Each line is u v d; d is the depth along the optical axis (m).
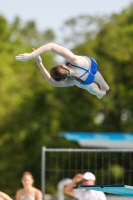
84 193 32.19
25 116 93.62
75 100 89.88
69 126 90.38
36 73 101.75
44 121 90.81
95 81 23.86
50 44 22.83
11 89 96.69
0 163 90.12
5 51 105.25
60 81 23.39
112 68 86.94
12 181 88.75
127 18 92.06
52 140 87.88
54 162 76.81
